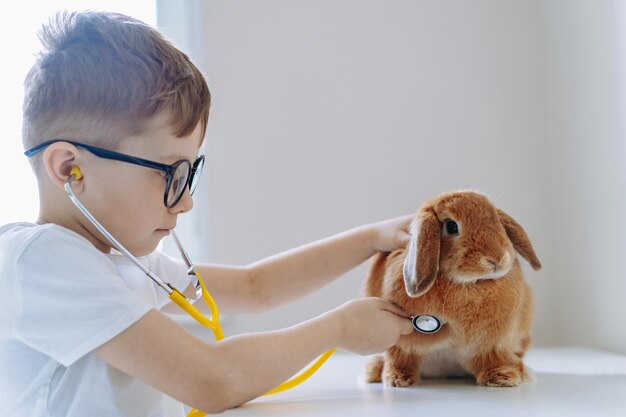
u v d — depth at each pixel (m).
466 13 1.53
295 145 1.55
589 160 1.32
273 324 1.54
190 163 0.90
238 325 1.54
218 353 0.82
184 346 0.80
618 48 1.20
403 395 0.86
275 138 1.55
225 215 1.55
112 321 0.79
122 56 0.86
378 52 1.55
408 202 1.54
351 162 1.54
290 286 1.13
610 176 1.24
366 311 0.92
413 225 0.92
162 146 0.87
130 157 0.86
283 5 1.56
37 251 0.81
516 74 1.52
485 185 1.52
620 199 1.21
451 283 0.90
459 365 0.96
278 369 0.84
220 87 1.55
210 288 1.11
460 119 1.53
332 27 1.55
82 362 0.84
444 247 0.90
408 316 0.93
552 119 1.47
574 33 1.36
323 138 1.55
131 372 0.80
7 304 0.81
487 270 0.87
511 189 1.51
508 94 1.52
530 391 0.85
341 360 1.29
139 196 0.87
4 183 1.46
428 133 1.53
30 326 0.80
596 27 1.27
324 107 1.55
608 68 1.24
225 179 1.55
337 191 1.54
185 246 1.56
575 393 0.83
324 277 1.12
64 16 0.92
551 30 1.46
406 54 1.54
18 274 0.81
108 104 0.84
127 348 0.79
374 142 1.54
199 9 1.56
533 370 1.00
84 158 0.85
